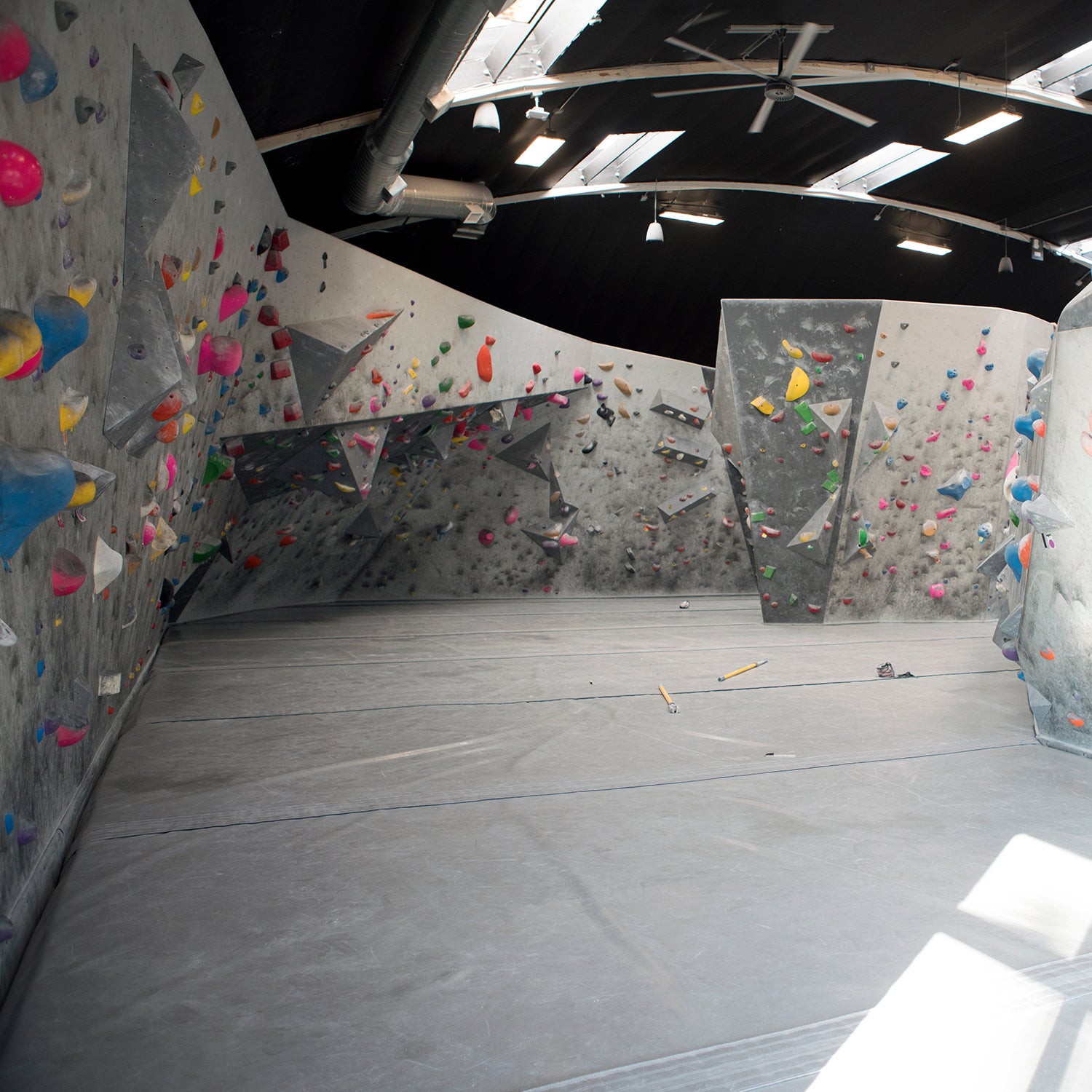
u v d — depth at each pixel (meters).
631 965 1.89
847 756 3.61
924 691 5.04
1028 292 13.98
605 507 10.55
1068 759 3.61
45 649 2.08
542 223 11.35
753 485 7.67
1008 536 5.00
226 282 3.81
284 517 7.29
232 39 4.97
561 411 9.70
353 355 5.27
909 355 7.29
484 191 9.39
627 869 2.41
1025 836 2.70
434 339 6.65
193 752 3.47
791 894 2.26
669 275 12.91
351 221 9.34
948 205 11.31
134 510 2.98
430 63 4.97
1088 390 3.33
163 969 1.84
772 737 3.91
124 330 2.32
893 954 1.95
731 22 6.75
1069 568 3.54
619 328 13.67
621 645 6.70
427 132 8.08
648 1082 1.50
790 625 8.05
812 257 12.65
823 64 7.58
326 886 2.28
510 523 10.08
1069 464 3.44
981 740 3.91
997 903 2.22
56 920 2.03
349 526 8.61
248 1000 1.73
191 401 2.65
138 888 2.23
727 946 1.98
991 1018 1.71
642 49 7.02
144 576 3.73
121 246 2.25
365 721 4.06
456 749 3.61
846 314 7.09
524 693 4.79
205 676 5.05
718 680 5.26
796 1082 1.50
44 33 1.56
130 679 4.23
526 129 8.28
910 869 2.43
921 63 7.78
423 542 9.80
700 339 14.34
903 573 8.16
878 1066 1.55
